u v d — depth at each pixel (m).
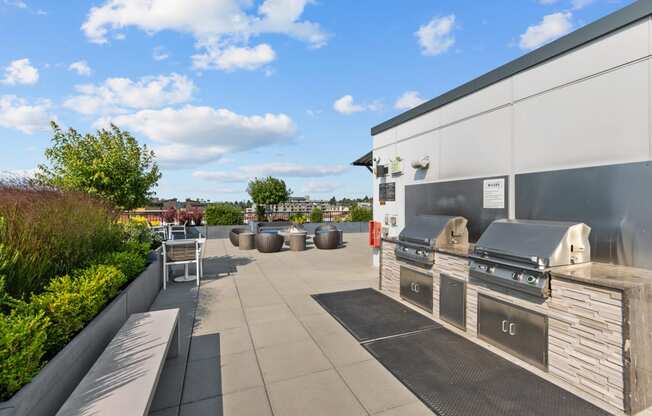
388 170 6.55
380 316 4.11
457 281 3.65
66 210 3.69
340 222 16.47
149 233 7.70
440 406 2.24
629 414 2.11
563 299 2.52
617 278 2.32
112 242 4.96
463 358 2.96
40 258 2.90
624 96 2.78
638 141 2.69
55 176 6.39
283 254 9.42
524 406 2.23
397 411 2.21
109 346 2.38
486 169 4.23
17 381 1.59
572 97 3.20
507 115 3.92
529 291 2.72
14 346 1.67
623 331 2.13
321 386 2.54
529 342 2.81
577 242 2.74
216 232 14.12
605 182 2.92
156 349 2.33
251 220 17.62
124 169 6.83
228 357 3.05
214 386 2.55
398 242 4.73
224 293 5.32
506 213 3.94
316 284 5.86
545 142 3.46
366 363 2.91
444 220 4.24
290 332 3.64
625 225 2.77
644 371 2.18
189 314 4.29
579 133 3.13
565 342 2.51
